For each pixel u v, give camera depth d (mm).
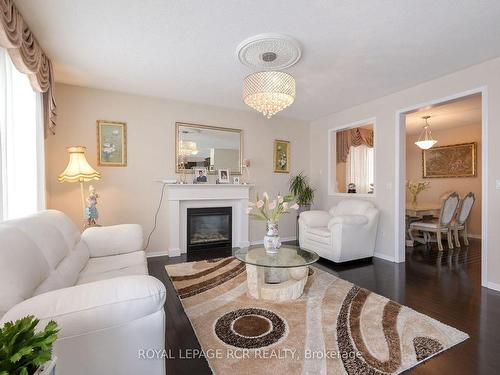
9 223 1479
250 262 2451
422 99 3471
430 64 2920
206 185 4266
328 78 3289
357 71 3086
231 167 4648
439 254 4238
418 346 1775
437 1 1920
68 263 1800
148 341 1166
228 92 3840
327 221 4254
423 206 5195
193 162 4332
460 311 2281
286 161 5215
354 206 4172
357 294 2615
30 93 2418
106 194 3762
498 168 2773
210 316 2174
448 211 4477
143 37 2412
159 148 4078
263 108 2738
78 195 3600
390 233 3898
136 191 3938
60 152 3492
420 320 2117
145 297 1140
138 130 3943
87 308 1056
